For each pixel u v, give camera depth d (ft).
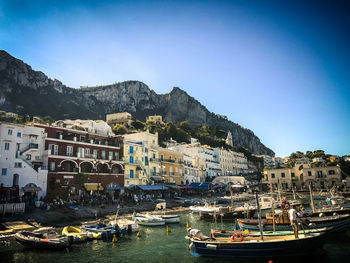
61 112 581.53
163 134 411.13
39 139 154.81
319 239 66.59
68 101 652.07
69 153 164.55
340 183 308.60
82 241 85.61
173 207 176.86
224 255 68.28
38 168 143.33
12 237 89.15
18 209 112.16
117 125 416.26
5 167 130.00
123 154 198.18
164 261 67.77
